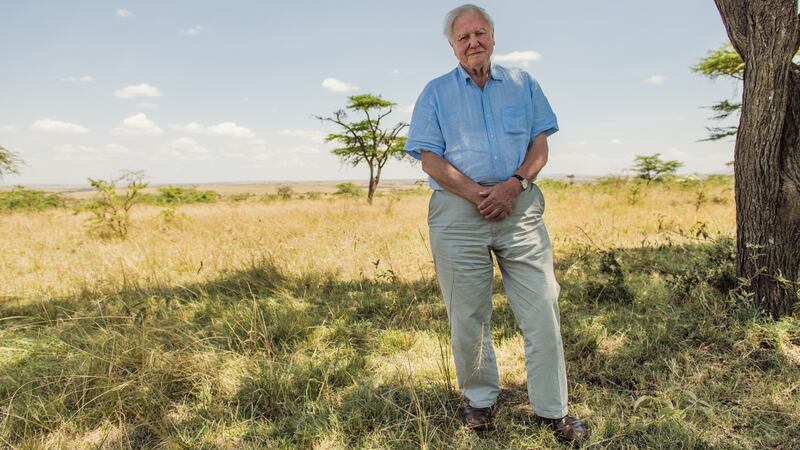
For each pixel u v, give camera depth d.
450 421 2.45
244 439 2.39
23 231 10.91
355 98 26.33
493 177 2.25
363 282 5.21
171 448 2.28
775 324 3.20
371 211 14.08
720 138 23.67
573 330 3.51
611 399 2.64
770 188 3.33
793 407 2.46
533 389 2.31
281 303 4.41
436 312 4.16
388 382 2.87
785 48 3.13
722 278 3.69
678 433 2.27
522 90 2.33
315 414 2.56
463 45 2.21
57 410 2.60
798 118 3.26
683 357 2.99
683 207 11.73
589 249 6.23
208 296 4.62
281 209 16.55
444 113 2.29
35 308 4.50
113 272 5.59
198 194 32.56
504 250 2.29
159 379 2.82
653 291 4.27
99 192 9.70
